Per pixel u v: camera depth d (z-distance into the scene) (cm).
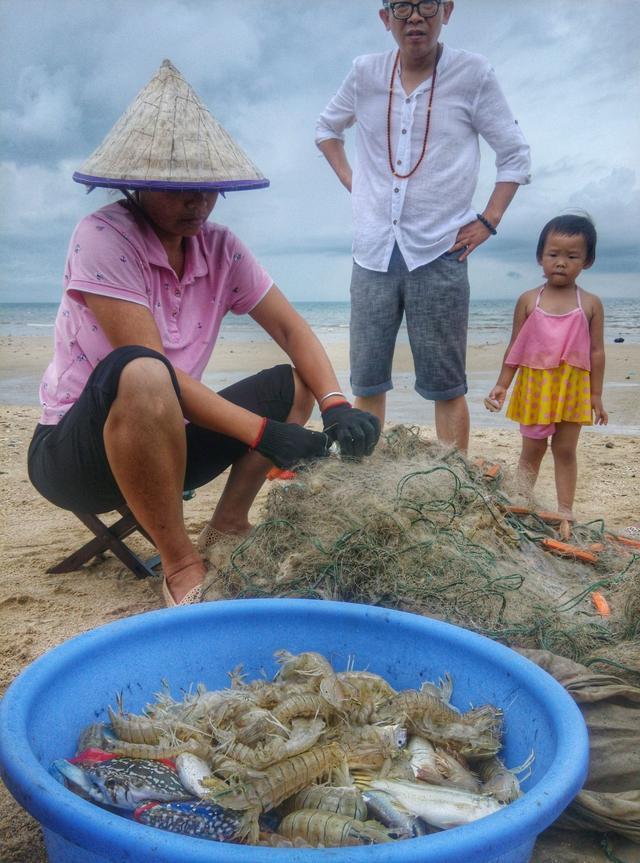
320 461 339
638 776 218
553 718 201
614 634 286
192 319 356
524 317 507
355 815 186
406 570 300
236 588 310
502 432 834
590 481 620
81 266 322
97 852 152
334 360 1711
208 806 185
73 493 356
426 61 495
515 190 513
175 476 309
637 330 2559
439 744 221
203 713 219
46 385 354
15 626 343
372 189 517
